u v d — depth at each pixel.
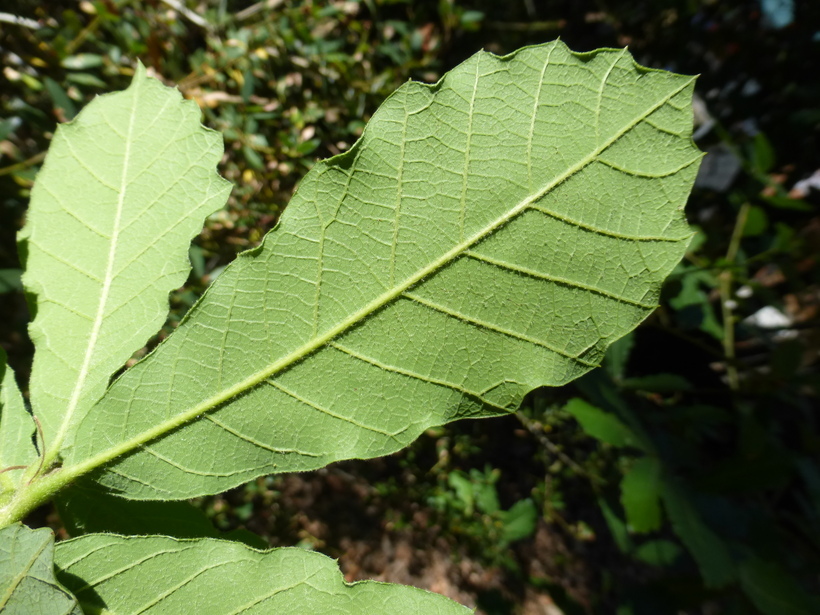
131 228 0.12
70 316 0.12
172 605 0.10
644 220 0.11
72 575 0.10
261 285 0.11
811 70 0.42
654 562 0.27
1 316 0.33
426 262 0.11
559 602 0.34
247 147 0.30
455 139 0.11
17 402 0.12
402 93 0.11
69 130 0.13
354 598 0.11
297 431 0.11
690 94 0.11
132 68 0.32
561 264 0.11
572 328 0.11
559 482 0.42
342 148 0.32
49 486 0.11
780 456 0.26
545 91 0.11
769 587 0.24
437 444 0.41
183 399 0.11
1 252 0.30
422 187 0.11
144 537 0.11
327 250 0.11
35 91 0.32
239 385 0.11
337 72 0.33
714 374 0.39
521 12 0.45
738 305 0.36
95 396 0.11
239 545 0.11
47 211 0.12
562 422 0.39
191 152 0.13
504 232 0.11
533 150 0.11
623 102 0.11
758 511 0.27
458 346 0.11
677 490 0.26
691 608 0.26
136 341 0.12
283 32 0.33
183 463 0.11
